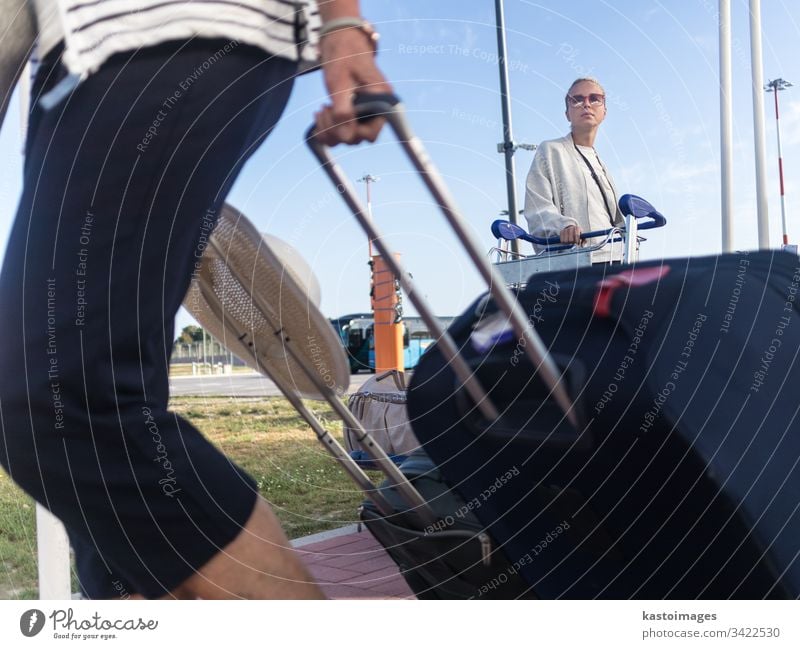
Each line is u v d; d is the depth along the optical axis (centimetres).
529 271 129
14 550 162
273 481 172
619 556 95
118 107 83
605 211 137
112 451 78
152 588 87
